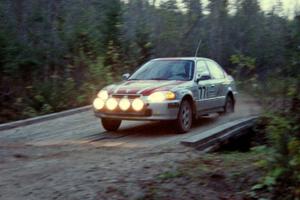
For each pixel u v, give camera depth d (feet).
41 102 52.31
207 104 38.40
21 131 37.86
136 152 28.32
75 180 21.97
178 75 36.78
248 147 37.58
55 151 29.22
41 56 55.77
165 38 80.94
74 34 63.21
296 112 23.22
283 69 24.29
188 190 21.02
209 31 86.58
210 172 22.89
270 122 25.67
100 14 75.20
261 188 21.03
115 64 69.77
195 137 30.83
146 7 83.41
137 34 79.41
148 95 32.73
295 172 20.56
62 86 55.67
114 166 24.47
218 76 41.68
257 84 32.81
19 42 53.31
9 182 22.02
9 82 51.67
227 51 85.25
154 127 38.17
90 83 58.65
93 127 39.37
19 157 27.50
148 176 22.43
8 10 53.88
